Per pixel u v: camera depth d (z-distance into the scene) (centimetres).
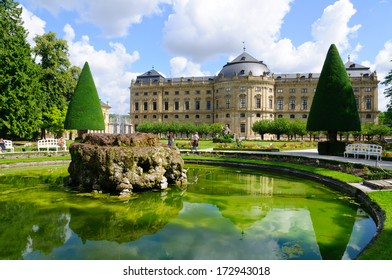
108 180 1239
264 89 8100
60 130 4622
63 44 4747
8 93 2983
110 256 643
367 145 2077
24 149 2939
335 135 2469
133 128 9638
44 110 4353
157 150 1327
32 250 671
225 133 5319
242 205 1070
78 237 752
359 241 733
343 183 1314
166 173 1425
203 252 661
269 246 698
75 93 3416
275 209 1020
